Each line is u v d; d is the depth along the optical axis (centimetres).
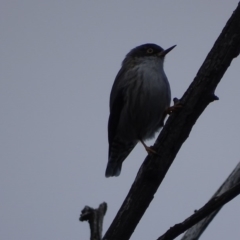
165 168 781
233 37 784
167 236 637
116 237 748
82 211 825
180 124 789
